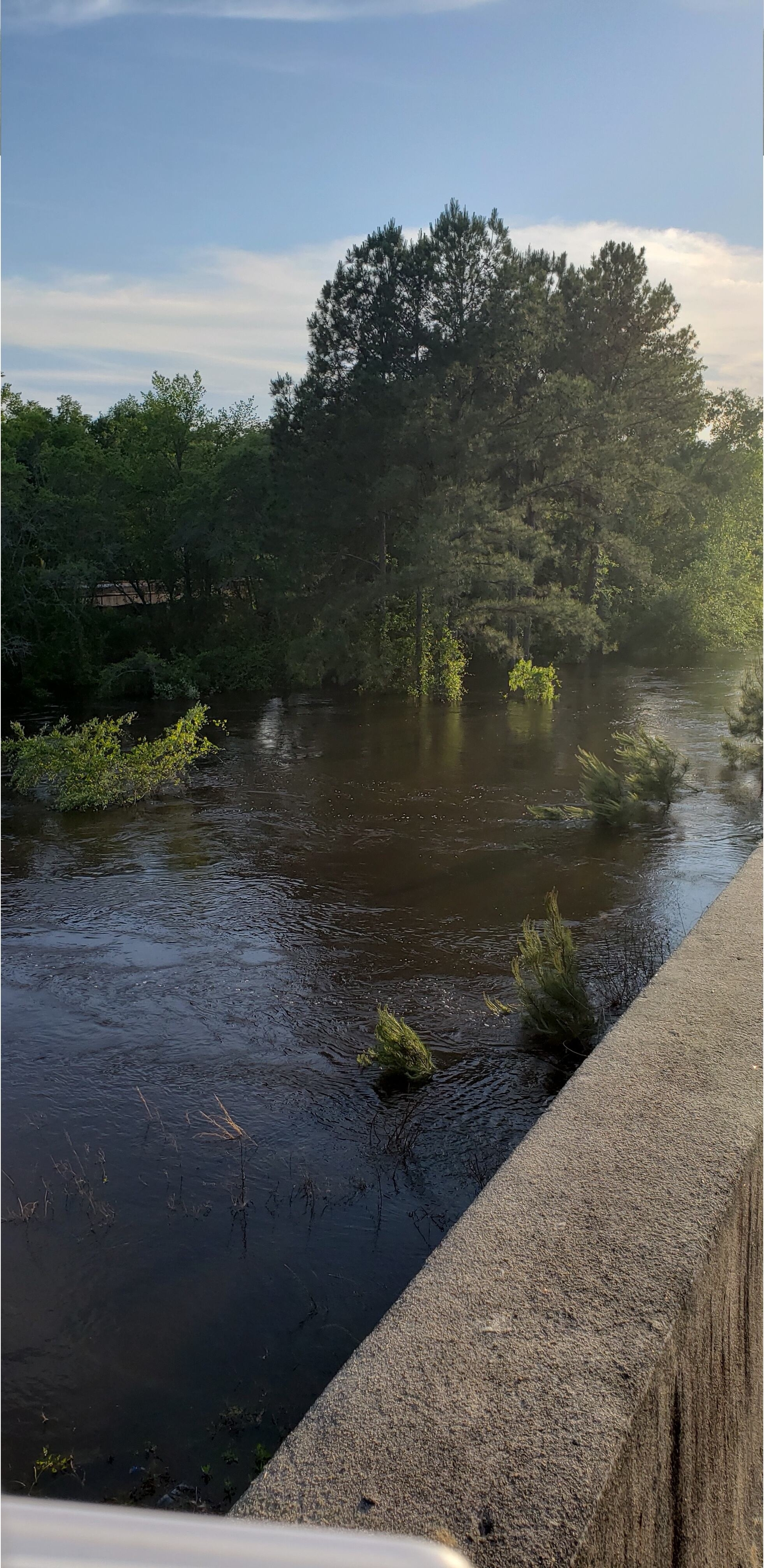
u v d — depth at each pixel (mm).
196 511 25391
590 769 11172
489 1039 5938
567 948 6184
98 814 12117
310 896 8648
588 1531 1186
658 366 29141
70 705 22625
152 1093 5469
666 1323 1547
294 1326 3736
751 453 39281
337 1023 6230
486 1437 1328
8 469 24531
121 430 30578
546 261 28609
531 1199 1907
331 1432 1361
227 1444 3215
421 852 9891
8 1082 5625
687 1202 1873
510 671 25250
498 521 21656
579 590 29094
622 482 25531
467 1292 1646
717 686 22062
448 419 21297
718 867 8969
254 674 25297
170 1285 3982
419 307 21750
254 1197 4520
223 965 7195
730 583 28844
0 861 10055
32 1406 3396
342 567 24688
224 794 12922
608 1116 2219
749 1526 2137
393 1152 4812
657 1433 1476
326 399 22766
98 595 28531
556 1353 1487
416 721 18922
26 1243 4258
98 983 6930
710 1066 2439
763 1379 2312
